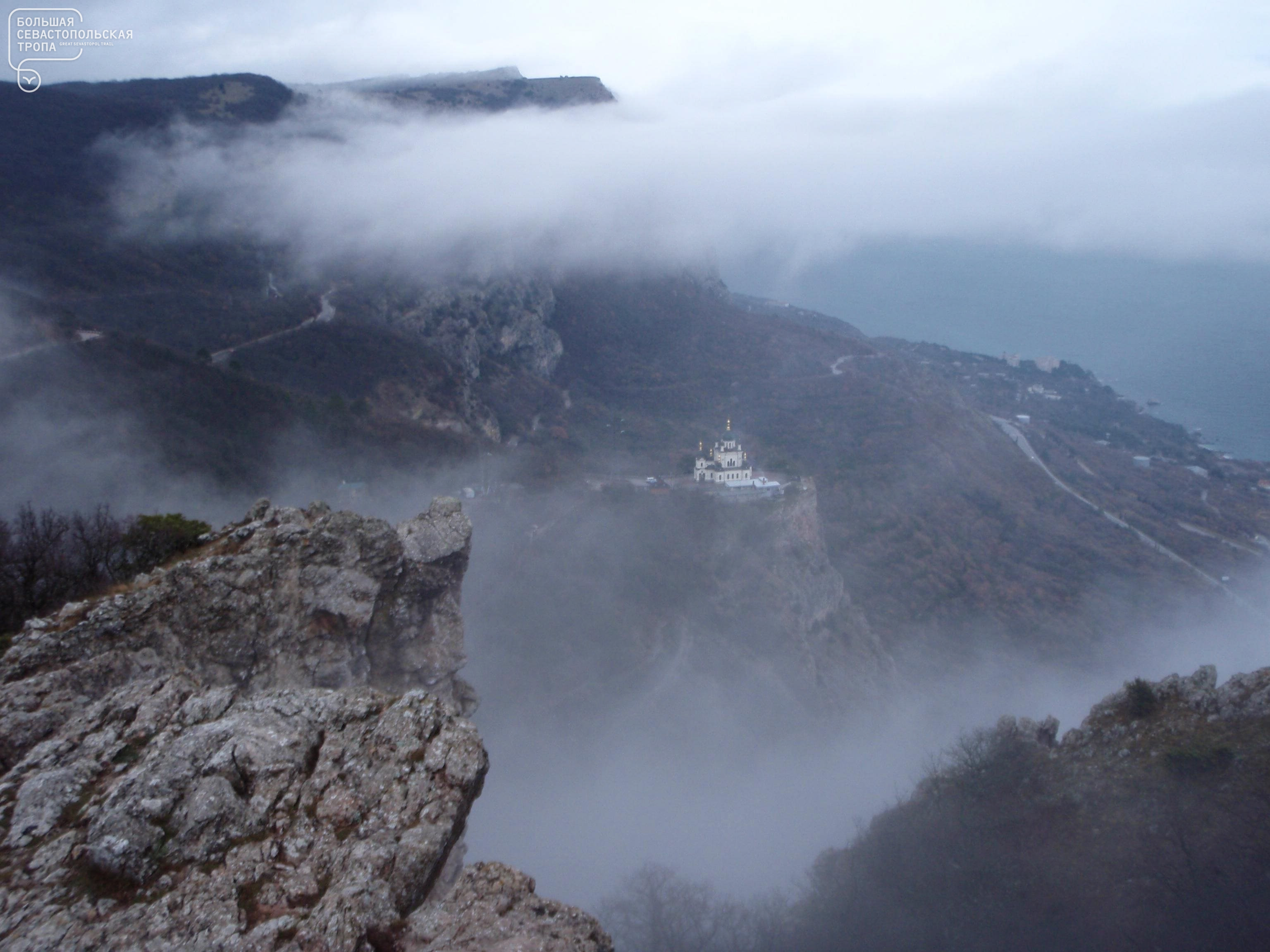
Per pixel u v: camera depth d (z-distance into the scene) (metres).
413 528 22.62
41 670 15.34
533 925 8.88
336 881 9.09
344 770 10.76
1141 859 26.58
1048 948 25.55
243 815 9.93
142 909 8.66
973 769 35.06
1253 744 28.55
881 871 32.41
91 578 22.98
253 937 8.25
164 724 11.73
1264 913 22.86
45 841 9.71
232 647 18.17
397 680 21.61
